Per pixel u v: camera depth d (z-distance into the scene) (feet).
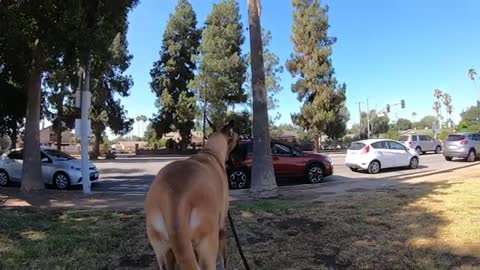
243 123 171.73
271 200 39.81
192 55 178.50
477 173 61.05
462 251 23.25
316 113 170.91
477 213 31.48
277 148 60.08
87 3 48.62
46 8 45.21
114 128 169.78
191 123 185.37
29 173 53.52
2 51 50.80
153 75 189.67
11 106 61.62
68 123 164.76
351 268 21.52
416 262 21.83
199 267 12.11
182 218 11.70
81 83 52.19
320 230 27.68
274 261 22.50
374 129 362.33
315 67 170.50
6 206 41.50
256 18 43.78
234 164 18.72
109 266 22.24
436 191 42.29
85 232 28.25
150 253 24.06
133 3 54.44
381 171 77.92
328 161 61.77
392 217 30.60
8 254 23.57
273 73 170.50
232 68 169.58
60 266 21.98
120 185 68.23
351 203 36.29
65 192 53.31
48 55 47.80
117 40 161.17
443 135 216.95
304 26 171.94
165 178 12.62
